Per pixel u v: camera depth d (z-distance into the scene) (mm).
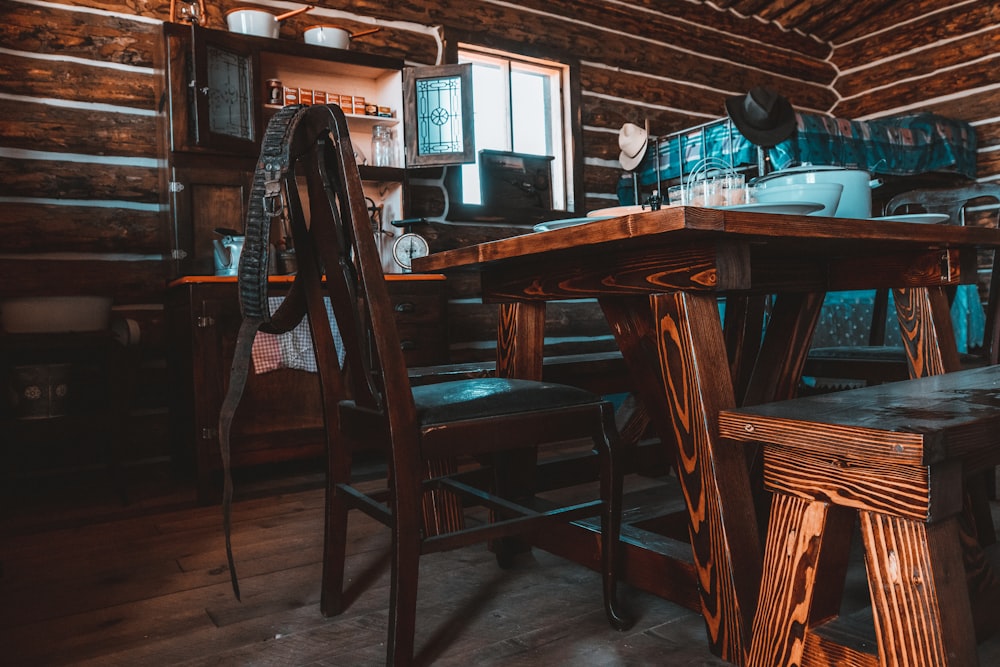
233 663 1535
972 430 982
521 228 4941
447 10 4598
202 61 3215
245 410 3105
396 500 1367
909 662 969
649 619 1699
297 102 3854
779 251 1798
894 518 979
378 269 1380
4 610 1865
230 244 3232
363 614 1776
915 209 5793
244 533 2531
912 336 2023
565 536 1843
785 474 1134
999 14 5609
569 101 5105
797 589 1135
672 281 1476
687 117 5695
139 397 3664
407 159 4062
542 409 1530
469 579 1985
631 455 2580
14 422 2809
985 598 1186
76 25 3502
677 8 5625
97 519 2771
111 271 3570
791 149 4691
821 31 6426
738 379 2320
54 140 3451
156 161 3697
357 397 1556
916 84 6113
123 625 1752
